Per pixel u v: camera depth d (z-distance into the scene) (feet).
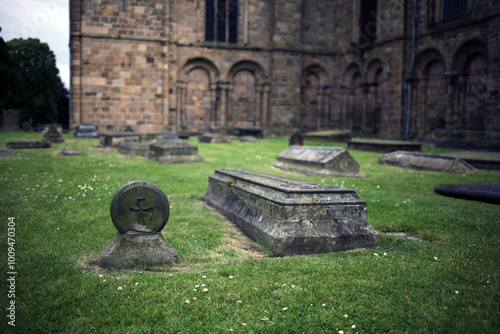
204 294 11.53
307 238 15.57
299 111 110.73
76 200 24.25
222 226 19.30
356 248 16.22
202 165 43.78
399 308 10.80
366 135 102.17
